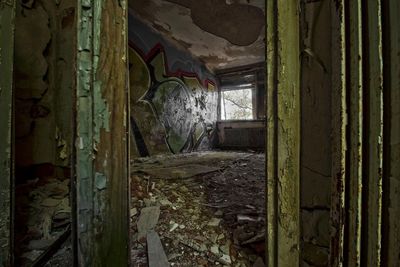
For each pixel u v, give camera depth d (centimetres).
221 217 164
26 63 189
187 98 570
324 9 69
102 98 80
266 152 79
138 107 423
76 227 79
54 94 208
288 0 73
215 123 707
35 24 196
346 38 63
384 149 58
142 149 432
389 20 57
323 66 70
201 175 288
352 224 62
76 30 76
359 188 61
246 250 124
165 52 495
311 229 73
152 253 117
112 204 83
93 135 79
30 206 162
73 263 80
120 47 83
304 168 74
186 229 146
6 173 70
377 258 58
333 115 66
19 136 183
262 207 183
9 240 71
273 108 77
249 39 500
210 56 601
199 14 413
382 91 58
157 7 394
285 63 74
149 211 167
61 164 207
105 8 79
